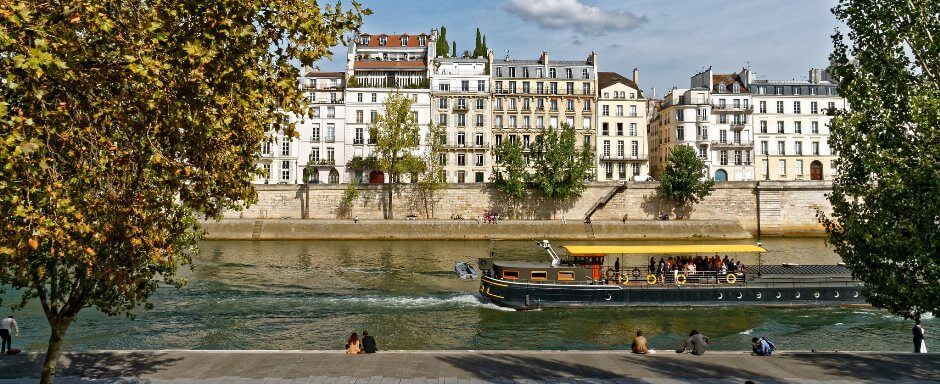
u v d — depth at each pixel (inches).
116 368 736.3
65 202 395.5
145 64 412.2
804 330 1234.6
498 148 3218.5
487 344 1119.0
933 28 749.9
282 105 510.6
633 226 2982.3
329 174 3442.4
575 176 3051.2
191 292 1498.5
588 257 1478.8
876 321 1302.9
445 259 2154.3
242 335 1144.8
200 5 453.1
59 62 362.0
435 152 3152.1
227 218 2844.5
